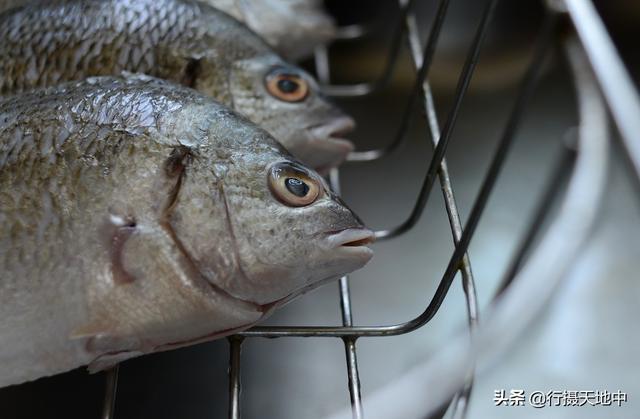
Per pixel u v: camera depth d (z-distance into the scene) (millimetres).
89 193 372
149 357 476
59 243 371
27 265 372
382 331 385
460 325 512
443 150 398
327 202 381
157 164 374
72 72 434
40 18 437
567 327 531
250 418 470
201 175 375
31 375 382
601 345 527
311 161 452
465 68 386
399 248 543
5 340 375
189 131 379
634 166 370
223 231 373
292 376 485
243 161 378
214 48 441
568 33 549
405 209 563
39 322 374
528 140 642
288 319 504
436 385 335
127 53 436
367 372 492
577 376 514
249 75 442
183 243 372
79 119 378
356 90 529
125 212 372
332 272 379
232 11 504
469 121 652
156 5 441
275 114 443
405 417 331
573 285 551
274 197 376
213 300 374
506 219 576
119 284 372
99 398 464
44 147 375
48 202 372
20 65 435
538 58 514
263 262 374
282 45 519
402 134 467
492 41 713
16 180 373
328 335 385
